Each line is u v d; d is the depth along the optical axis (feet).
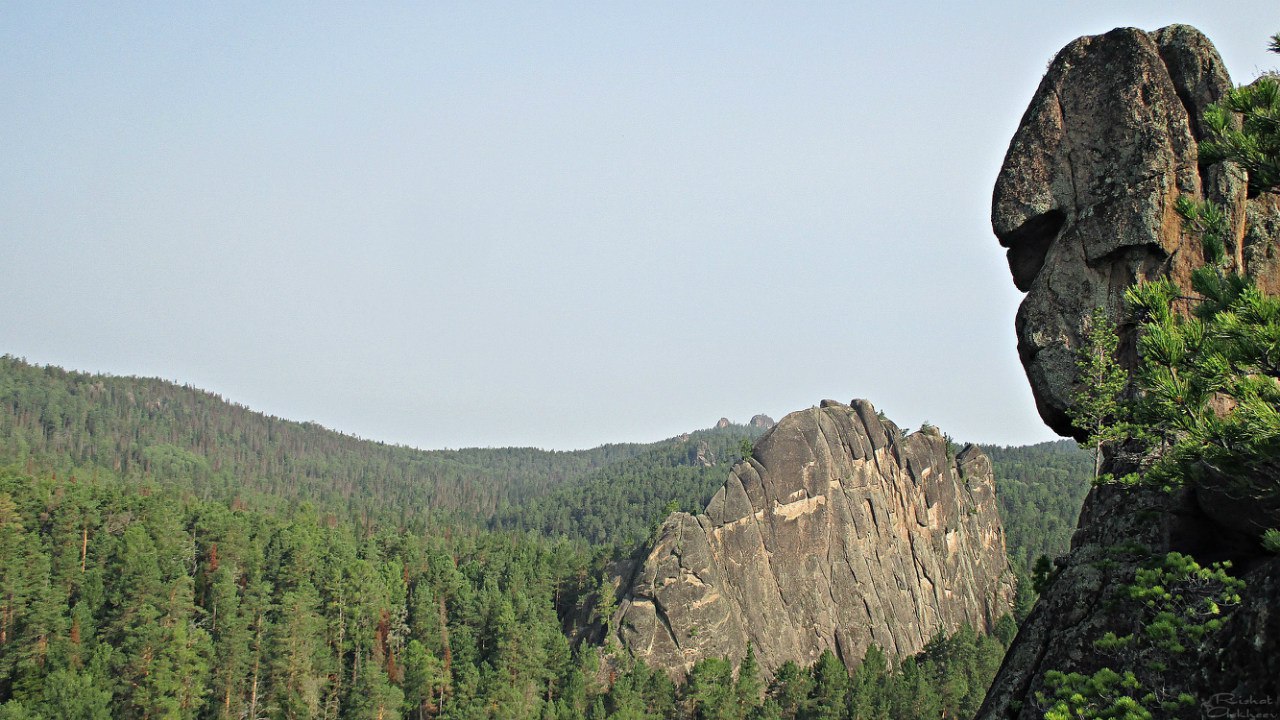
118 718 341.82
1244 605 69.21
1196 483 74.28
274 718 367.66
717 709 415.64
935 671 494.18
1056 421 91.71
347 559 498.69
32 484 481.46
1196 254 86.63
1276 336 67.26
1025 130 94.58
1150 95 89.15
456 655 439.22
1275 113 74.08
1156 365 74.74
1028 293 92.79
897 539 627.05
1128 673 71.51
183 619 392.27
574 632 522.06
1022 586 619.67
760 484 584.40
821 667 464.24
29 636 369.09
